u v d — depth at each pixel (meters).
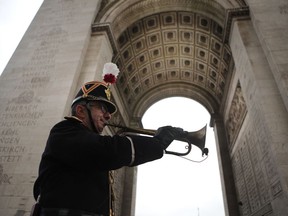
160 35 26.00
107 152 1.83
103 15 19.58
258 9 16.09
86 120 2.38
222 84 26.73
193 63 28.92
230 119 24.61
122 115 26.81
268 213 14.55
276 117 11.84
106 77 3.31
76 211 1.71
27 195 10.74
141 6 21.48
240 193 21.53
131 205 24.16
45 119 13.14
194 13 22.97
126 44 24.30
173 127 2.57
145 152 2.01
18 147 12.30
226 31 18.08
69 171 1.88
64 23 18.50
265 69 13.72
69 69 15.24
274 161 11.23
